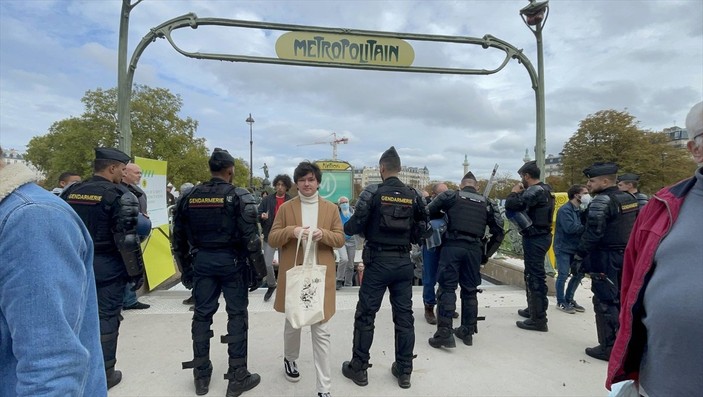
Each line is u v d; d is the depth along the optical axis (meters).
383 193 2.90
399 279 2.92
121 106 4.64
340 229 2.89
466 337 3.73
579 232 4.73
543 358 3.44
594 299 3.50
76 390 0.93
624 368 1.54
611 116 29.36
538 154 5.55
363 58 5.03
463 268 3.72
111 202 2.66
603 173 3.41
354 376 2.96
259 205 5.45
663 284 1.33
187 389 2.83
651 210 1.52
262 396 2.76
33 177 1.01
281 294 2.87
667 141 30.17
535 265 4.13
